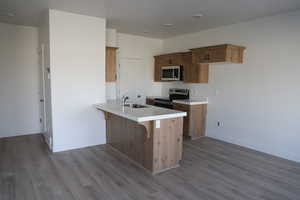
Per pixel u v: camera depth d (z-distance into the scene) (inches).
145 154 123.9
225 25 175.0
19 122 189.5
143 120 108.0
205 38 195.0
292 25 135.8
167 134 121.7
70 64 148.0
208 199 95.0
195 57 183.0
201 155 148.9
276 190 103.0
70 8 134.6
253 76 159.6
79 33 149.1
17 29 181.8
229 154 151.3
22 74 187.2
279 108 145.3
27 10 139.9
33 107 194.7
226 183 109.4
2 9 137.6
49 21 136.9
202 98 202.1
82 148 159.5
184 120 190.7
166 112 124.4
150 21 165.0
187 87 218.2
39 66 188.1
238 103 171.0
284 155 144.1
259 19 153.2
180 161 137.9
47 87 156.3
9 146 160.7
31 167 125.0
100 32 157.8
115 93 199.9
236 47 159.6
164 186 105.7
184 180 112.2
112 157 142.6
